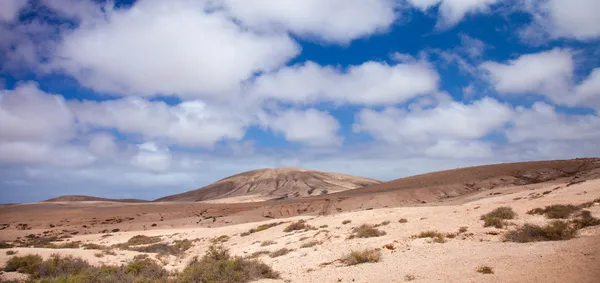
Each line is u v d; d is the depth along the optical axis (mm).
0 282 17344
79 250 29844
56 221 93625
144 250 35562
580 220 18953
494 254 14594
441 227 24031
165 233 55781
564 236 16312
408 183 118875
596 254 12039
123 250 33812
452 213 31609
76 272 20016
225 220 75688
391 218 33625
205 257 23031
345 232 28438
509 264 12625
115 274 18406
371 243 21562
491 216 24984
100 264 23703
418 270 13711
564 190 40656
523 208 28094
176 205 120562
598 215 20641
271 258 23062
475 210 31094
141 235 53688
